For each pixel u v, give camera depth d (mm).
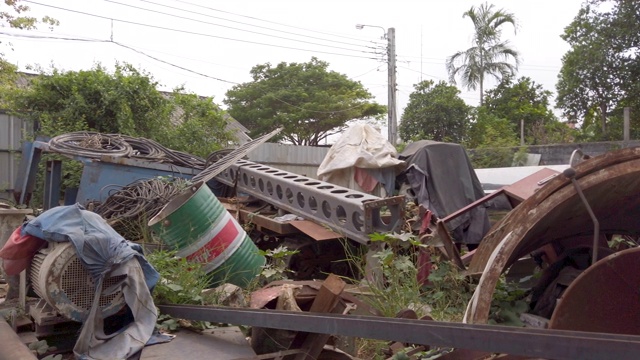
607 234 5188
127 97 14391
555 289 4324
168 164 8133
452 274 4656
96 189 7488
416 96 26984
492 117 25938
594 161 3561
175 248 5051
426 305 4469
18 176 9070
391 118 23188
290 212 6969
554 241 4922
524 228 3514
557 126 27172
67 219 3400
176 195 5551
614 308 3062
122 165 7691
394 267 4730
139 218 6078
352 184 8602
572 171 3508
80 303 3314
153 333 3502
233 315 3361
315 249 6574
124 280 3338
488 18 28016
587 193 3652
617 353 1892
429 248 5023
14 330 3576
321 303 3990
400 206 5684
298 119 31359
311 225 6395
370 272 5137
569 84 22594
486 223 7227
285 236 6816
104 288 3348
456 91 26719
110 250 3324
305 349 3447
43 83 13977
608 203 4121
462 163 8438
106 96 13883
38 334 3490
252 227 7148
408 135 26203
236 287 4391
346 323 2711
